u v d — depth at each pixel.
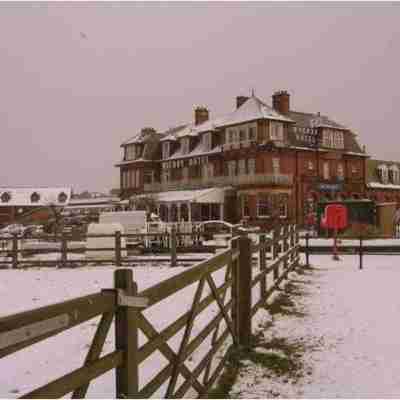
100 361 2.55
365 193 53.50
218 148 50.59
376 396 4.53
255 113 46.25
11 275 13.34
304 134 49.09
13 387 4.66
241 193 46.19
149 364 5.20
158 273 12.88
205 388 4.45
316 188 47.84
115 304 2.70
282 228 12.06
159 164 59.44
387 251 19.95
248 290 6.14
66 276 12.94
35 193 82.69
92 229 16.31
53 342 6.16
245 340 6.05
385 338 6.49
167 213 50.53
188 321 4.02
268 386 4.83
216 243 16.64
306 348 6.09
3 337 1.86
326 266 15.15
